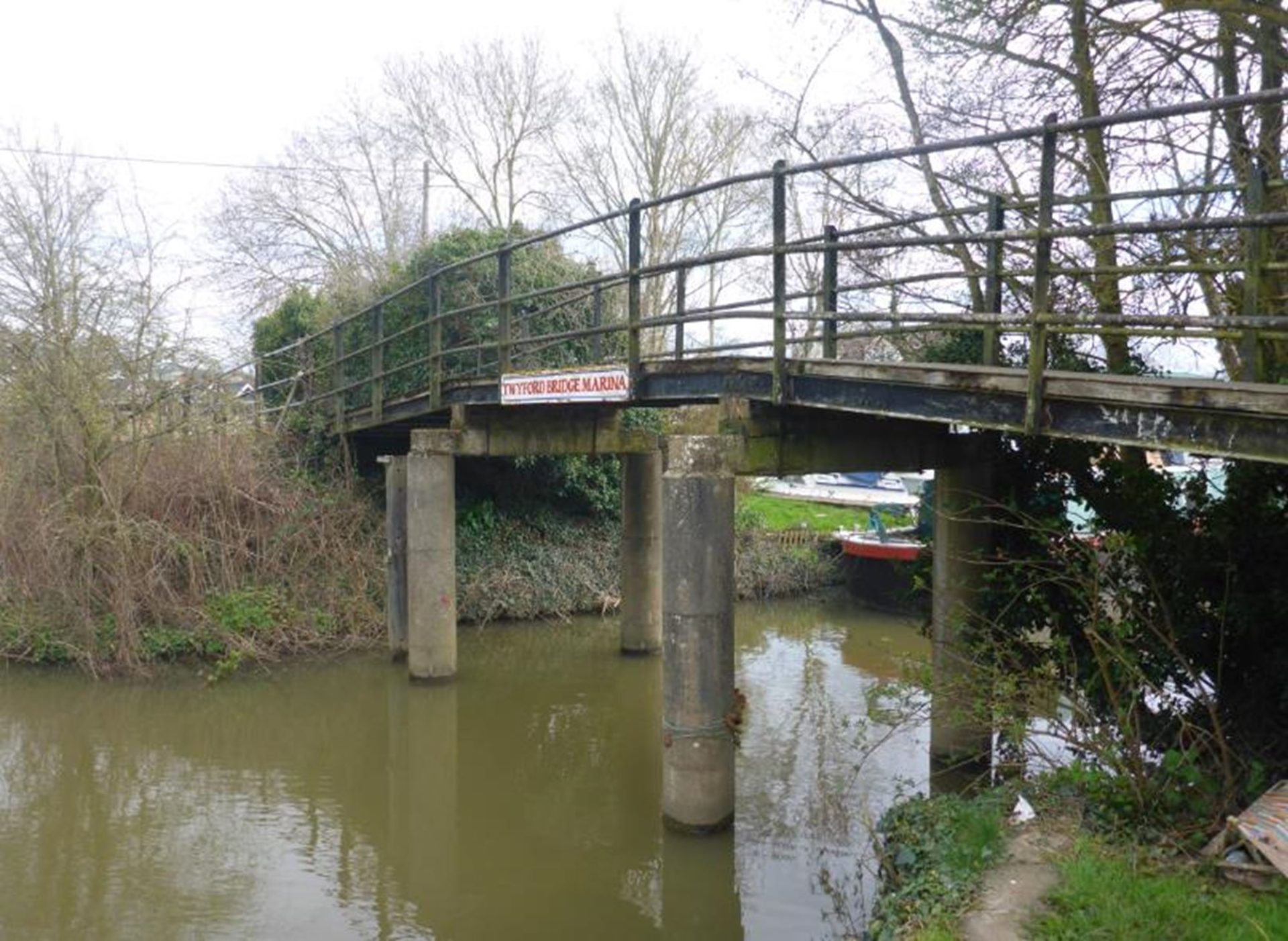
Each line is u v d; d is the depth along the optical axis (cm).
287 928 701
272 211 3028
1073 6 904
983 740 937
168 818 914
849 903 707
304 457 1734
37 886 767
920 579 1011
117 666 1357
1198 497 783
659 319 895
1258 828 510
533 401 1095
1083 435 567
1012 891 537
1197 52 870
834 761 1020
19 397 1438
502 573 1759
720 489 790
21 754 1091
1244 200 668
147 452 1462
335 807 945
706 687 795
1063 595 850
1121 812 620
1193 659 771
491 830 887
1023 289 986
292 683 1348
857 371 707
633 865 809
